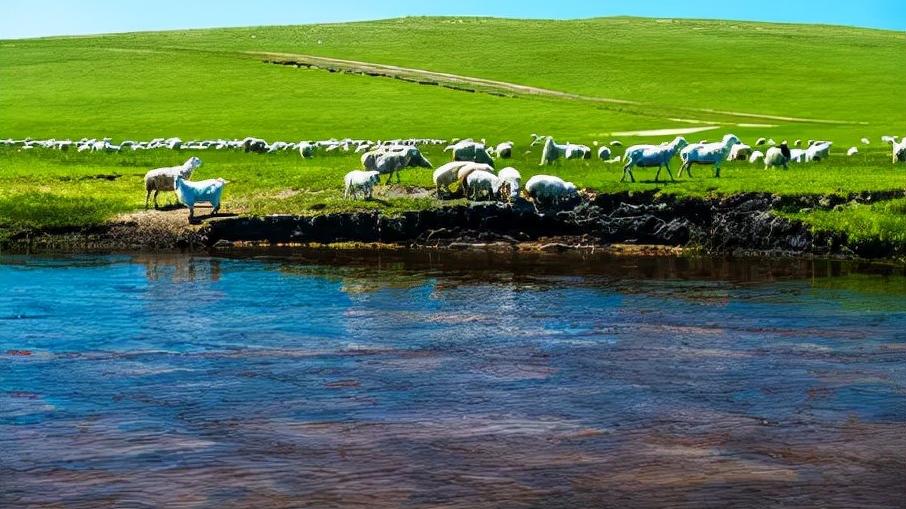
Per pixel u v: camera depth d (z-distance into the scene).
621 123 77.06
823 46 138.50
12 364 17.88
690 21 183.38
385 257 32.56
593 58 127.12
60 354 18.67
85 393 15.99
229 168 47.59
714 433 13.95
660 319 22.22
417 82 103.69
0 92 97.94
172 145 62.75
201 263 31.08
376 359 18.36
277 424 14.40
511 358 18.42
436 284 27.25
